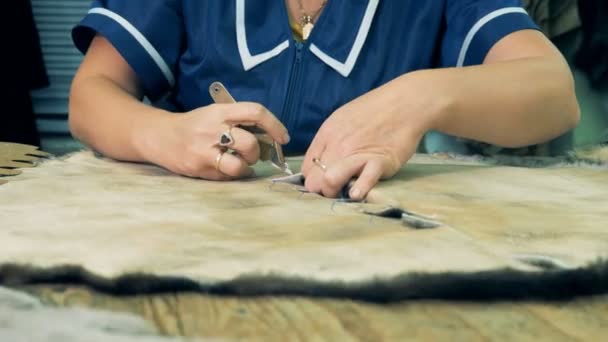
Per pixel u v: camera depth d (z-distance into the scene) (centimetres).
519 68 91
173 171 87
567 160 100
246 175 84
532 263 48
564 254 50
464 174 85
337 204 70
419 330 40
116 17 105
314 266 47
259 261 48
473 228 58
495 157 106
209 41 104
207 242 53
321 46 103
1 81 190
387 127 80
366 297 44
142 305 43
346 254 49
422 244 52
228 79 106
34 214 63
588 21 166
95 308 42
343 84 103
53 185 77
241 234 56
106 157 100
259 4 104
